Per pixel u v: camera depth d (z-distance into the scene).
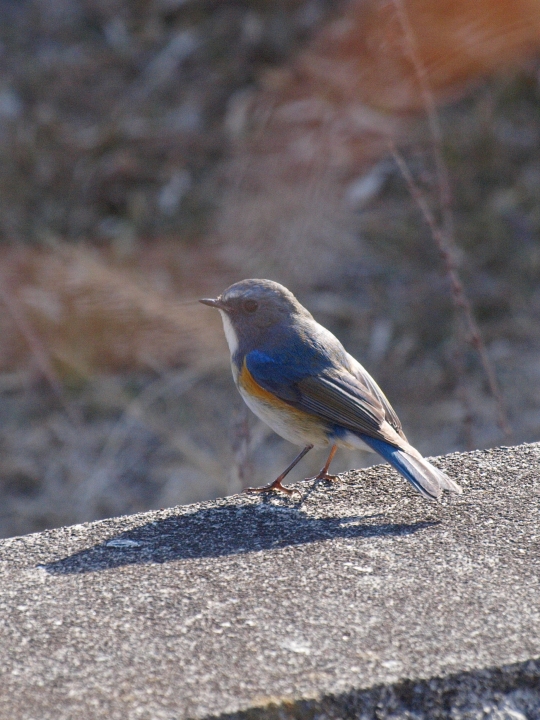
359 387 6.46
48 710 3.61
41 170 14.83
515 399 11.20
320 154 14.25
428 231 13.25
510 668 3.77
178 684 3.73
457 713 3.75
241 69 16.00
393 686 3.69
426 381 11.60
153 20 17.25
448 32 14.45
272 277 12.85
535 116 14.60
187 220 13.73
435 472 5.41
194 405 11.66
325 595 4.34
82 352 12.17
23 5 17.86
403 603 4.24
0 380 12.20
